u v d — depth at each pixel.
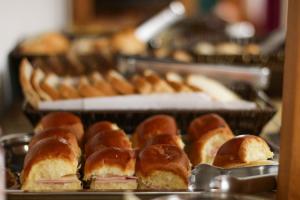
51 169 0.86
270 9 3.96
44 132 0.95
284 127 0.81
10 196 0.83
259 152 0.90
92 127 1.02
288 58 0.80
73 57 1.56
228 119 1.12
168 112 1.12
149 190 0.84
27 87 1.19
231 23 2.75
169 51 1.90
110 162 0.87
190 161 0.96
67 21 3.66
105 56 1.57
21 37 1.92
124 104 1.18
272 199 0.84
